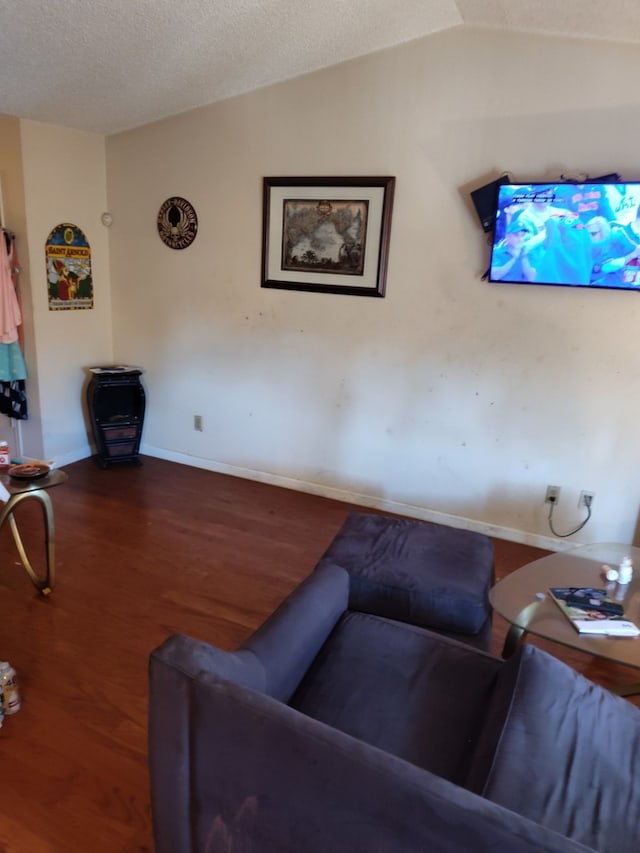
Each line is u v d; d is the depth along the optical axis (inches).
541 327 116.7
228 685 40.8
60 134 141.9
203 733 40.9
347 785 35.6
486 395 125.0
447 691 58.7
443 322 125.2
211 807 42.7
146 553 115.3
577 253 107.0
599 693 54.4
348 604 78.1
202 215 145.4
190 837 45.2
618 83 102.1
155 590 102.7
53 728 71.4
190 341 156.3
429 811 33.3
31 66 109.5
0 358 142.9
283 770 38.0
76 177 147.9
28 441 155.1
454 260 121.2
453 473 132.5
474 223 117.6
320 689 58.6
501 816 32.4
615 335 111.3
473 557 84.0
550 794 42.8
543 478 123.9
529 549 125.8
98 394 154.9
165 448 169.5
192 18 98.3
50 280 146.3
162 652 43.2
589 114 105.1
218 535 124.6
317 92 125.0
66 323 152.9
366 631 67.3
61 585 102.5
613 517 119.7
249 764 39.4
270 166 134.4
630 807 43.2
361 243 128.3
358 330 134.1
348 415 140.6
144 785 64.4
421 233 122.8
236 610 98.1
